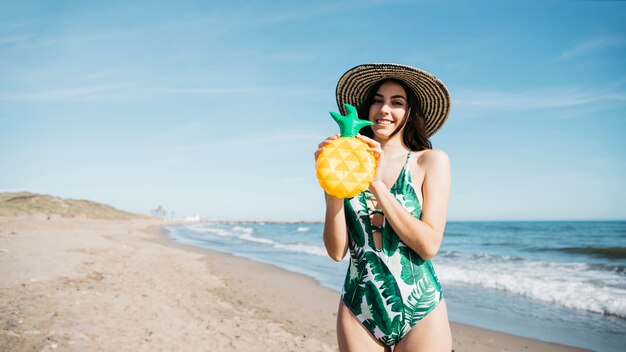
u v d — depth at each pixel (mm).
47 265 8492
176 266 11266
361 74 1967
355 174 1505
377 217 1770
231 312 6414
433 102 2018
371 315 1719
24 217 46312
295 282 9781
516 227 54438
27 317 4738
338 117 1654
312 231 46906
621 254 16891
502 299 7742
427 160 1791
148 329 4871
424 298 1691
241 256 16000
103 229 33156
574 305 7078
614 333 5609
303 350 4785
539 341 5363
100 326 4730
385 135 1914
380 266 1726
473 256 16375
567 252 18422
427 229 1604
